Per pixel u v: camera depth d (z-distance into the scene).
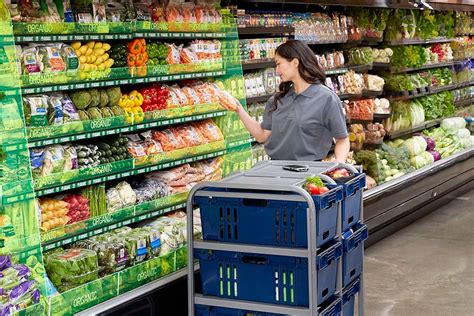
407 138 9.15
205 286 4.50
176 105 5.44
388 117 8.70
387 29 8.73
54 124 4.50
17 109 4.18
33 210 4.24
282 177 4.53
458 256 7.38
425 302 6.13
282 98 5.12
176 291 4.98
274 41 6.64
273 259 4.28
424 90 9.42
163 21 5.36
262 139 5.35
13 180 4.15
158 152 5.27
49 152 4.50
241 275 4.39
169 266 5.07
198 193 4.41
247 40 6.32
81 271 4.50
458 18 10.52
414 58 9.02
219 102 5.50
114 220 4.89
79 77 4.63
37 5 4.51
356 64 8.17
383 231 7.99
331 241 4.50
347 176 4.69
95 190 4.85
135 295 4.68
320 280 4.32
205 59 5.71
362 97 8.19
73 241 4.63
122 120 4.95
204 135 5.72
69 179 4.56
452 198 9.84
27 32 4.33
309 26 7.27
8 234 4.14
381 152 8.45
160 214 5.41
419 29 9.24
